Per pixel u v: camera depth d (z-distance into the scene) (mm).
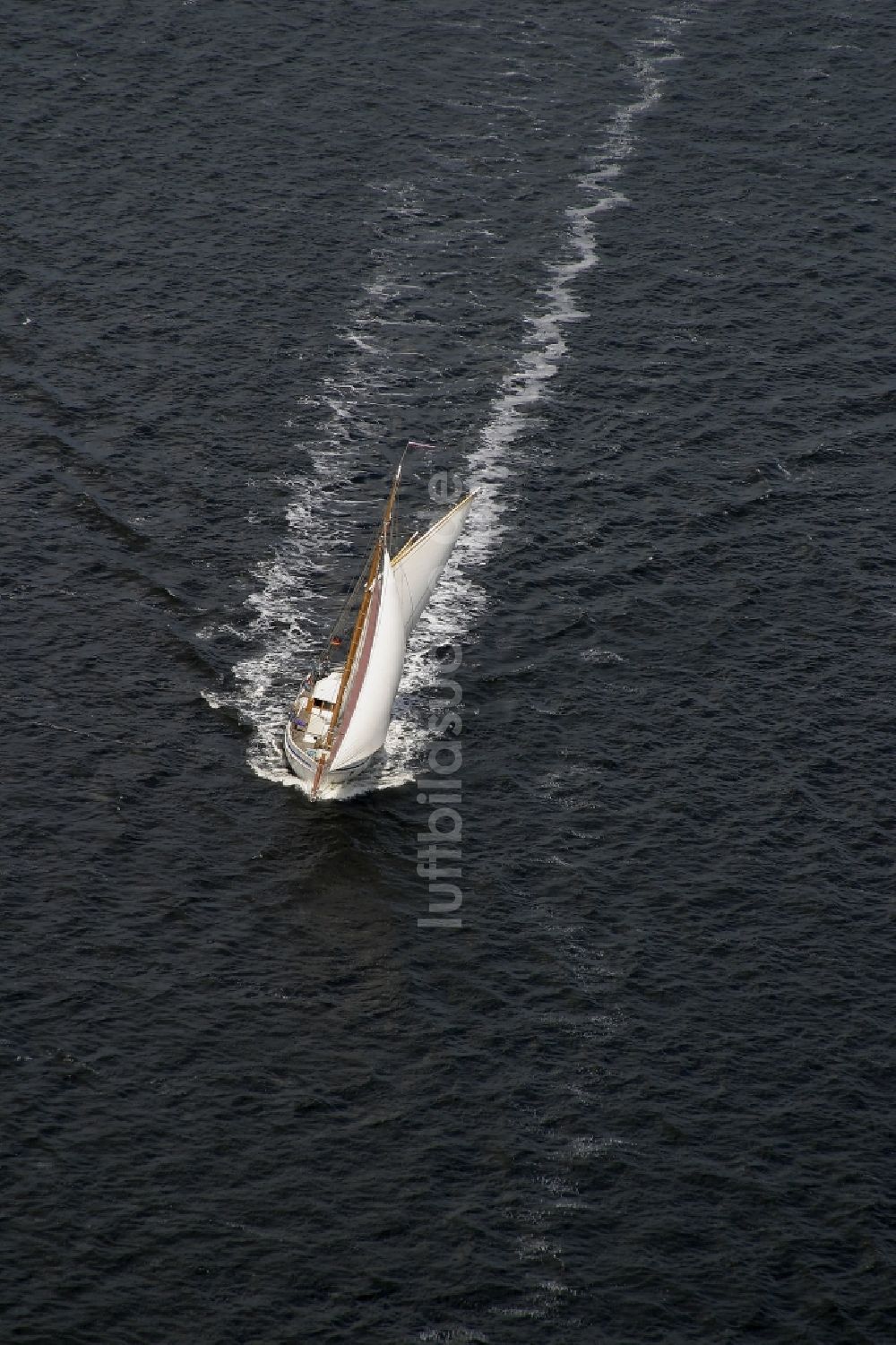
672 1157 172625
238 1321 157625
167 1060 179000
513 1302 160250
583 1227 166500
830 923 195500
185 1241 163250
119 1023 182000
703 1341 158000
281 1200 167375
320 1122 174375
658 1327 159000
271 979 187875
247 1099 176125
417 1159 171750
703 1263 164000
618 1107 177000
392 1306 159500
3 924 190625
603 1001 187250
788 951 192500
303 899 196625
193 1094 176125
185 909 194250
